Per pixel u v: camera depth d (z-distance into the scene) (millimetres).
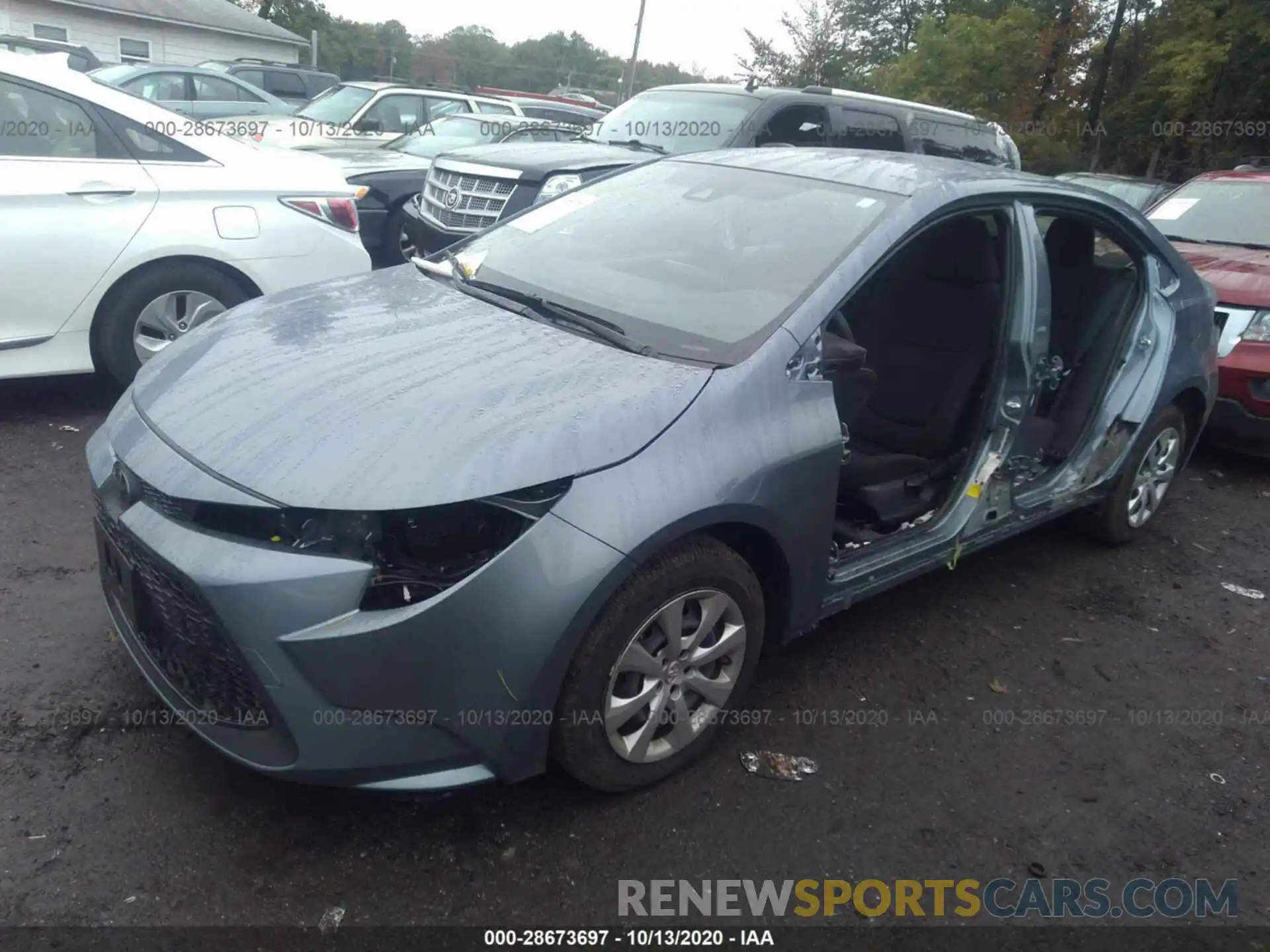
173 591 2447
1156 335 4469
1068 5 23062
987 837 2877
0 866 2422
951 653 3795
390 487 2355
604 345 2994
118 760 2801
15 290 4832
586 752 2648
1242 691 3754
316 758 2371
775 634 3174
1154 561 4777
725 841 2746
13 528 4000
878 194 3496
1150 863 2842
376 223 8891
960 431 3783
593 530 2459
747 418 2816
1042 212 3855
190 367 2994
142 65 15930
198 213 5234
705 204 3766
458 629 2348
